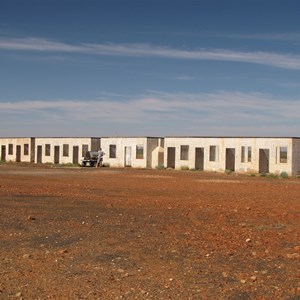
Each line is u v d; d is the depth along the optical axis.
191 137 50.56
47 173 39.22
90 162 56.06
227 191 24.34
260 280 7.97
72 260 9.21
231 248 10.30
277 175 41.69
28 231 12.03
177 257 9.47
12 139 71.12
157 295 7.21
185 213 15.56
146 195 21.38
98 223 13.33
